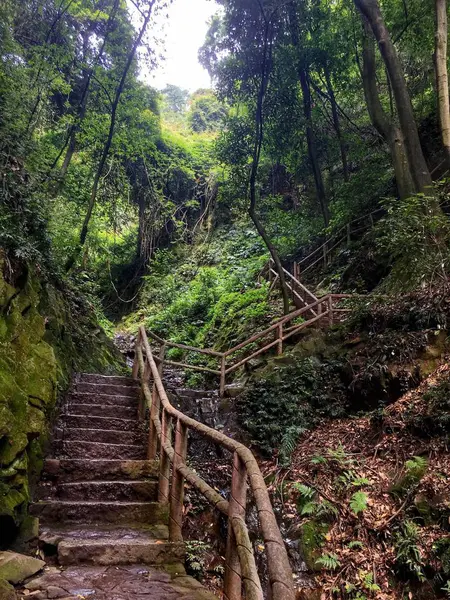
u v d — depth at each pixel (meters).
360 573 4.35
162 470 4.23
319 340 7.61
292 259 14.39
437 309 6.25
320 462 5.57
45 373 4.56
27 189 5.93
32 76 8.48
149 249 20.22
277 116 12.73
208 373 9.48
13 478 3.44
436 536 4.21
